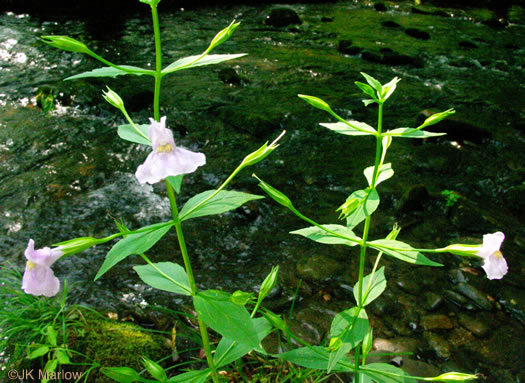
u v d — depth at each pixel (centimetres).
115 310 36
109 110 67
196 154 24
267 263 41
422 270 41
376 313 37
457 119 65
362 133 27
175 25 114
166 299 37
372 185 27
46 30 101
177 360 33
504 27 135
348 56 100
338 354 25
